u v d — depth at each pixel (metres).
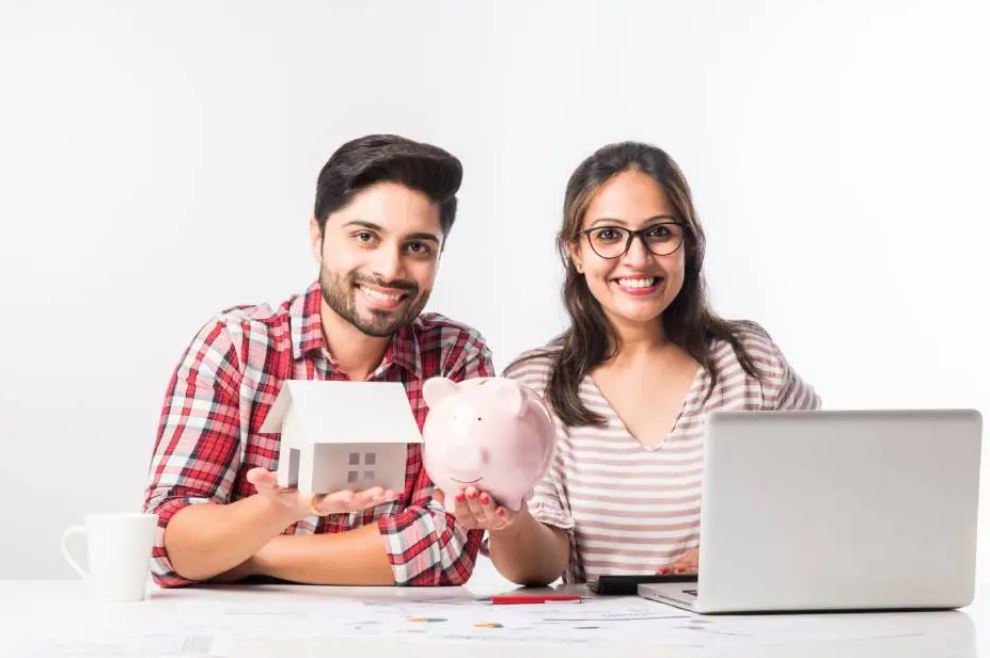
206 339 1.74
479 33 3.13
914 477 1.33
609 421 1.83
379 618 1.24
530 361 1.88
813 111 3.26
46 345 2.92
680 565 1.70
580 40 3.17
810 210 3.26
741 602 1.29
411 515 1.62
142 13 2.97
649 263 1.75
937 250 3.29
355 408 1.36
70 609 1.30
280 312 1.81
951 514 1.34
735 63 3.23
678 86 3.21
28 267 2.92
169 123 2.97
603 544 1.78
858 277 3.27
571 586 1.61
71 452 2.92
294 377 1.76
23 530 2.89
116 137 2.95
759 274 3.24
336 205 1.66
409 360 1.82
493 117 3.13
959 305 3.28
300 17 3.04
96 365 2.93
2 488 2.88
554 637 1.13
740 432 1.28
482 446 1.31
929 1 3.29
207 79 2.99
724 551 1.29
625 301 1.77
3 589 1.46
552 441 1.38
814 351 3.26
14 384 2.90
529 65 3.15
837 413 1.31
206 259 2.98
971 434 1.33
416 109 3.10
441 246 1.72
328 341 1.78
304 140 3.03
